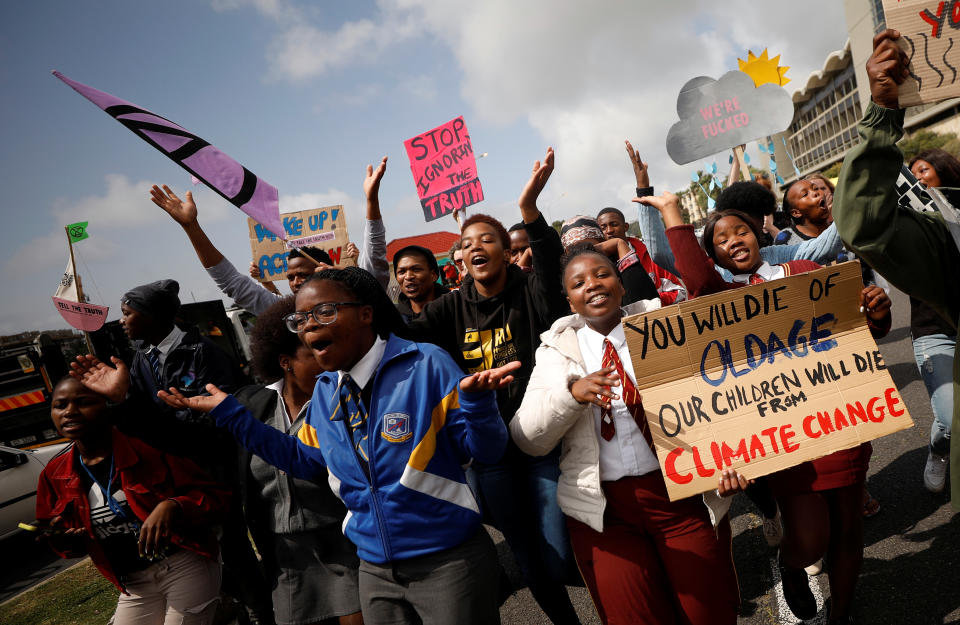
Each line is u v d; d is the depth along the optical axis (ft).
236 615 11.59
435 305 9.67
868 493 10.73
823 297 6.68
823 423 6.42
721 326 6.51
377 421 6.17
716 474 6.18
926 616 7.64
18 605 16.31
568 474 6.70
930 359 9.54
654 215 10.71
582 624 9.70
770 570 9.83
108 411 7.86
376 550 6.21
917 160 10.80
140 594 8.08
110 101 8.87
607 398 6.28
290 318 6.28
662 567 6.53
